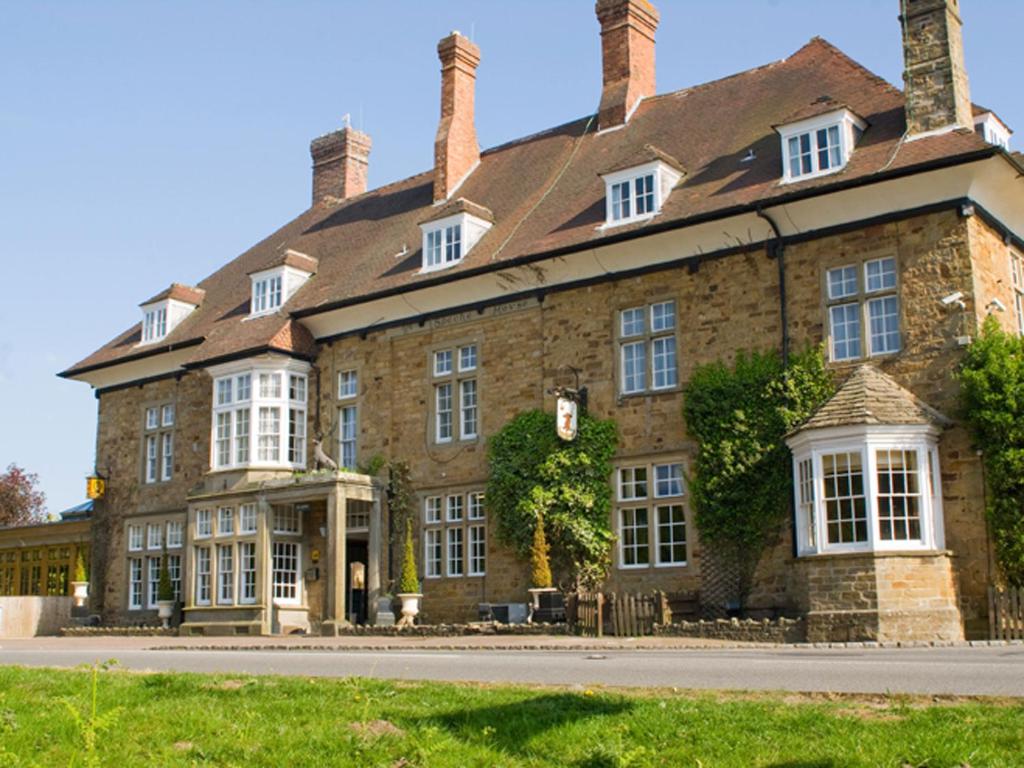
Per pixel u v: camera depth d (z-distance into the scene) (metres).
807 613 17.86
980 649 13.96
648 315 22.25
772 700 8.82
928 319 18.88
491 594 23.59
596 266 22.88
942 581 17.42
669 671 11.44
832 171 20.08
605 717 8.45
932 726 7.50
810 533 18.55
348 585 27.31
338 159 35.88
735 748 7.43
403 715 8.98
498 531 23.47
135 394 32.44
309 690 10.40
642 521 21.77
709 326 21.33
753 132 23.23
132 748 8.38
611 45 28.12
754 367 20.53
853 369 19.44
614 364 22.48
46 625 32.00
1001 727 7.39
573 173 26.28
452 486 24.66
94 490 32.31
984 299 18.92
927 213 19.08
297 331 27.86
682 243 21.69
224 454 27.72
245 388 27.64
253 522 26.50
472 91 30.67
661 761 7.36
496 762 7.64
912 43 20.05
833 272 20.05
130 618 30.94
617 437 22.20
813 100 23.00
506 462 23.50
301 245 32.72
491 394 24.38
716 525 20.38
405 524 25.27
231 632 26.09
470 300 24.94
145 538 31.23
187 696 10.35
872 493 17.64
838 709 8.30
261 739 8.47
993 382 17.86
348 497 24.92
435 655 15.15
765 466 20.00
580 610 19.66
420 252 26.91
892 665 10.98
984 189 19.02
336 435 27.11
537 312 23.88
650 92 28.38
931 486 17.98
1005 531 17.48
